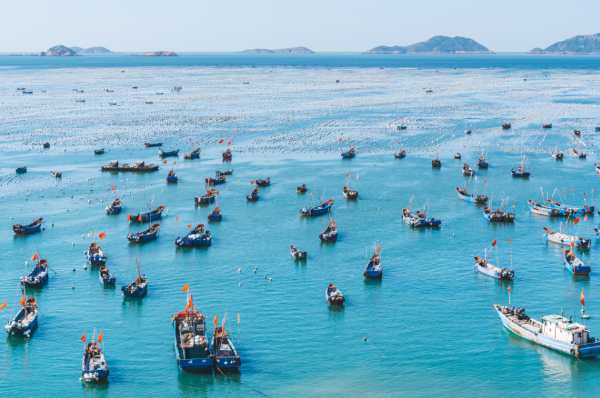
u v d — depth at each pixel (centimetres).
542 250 13750
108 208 16938
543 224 15762
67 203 17925
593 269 12544
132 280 12131
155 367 8950
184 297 11319
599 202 17750
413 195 18750
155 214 16338
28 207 17438
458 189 18850
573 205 17438
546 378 8600
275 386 8450
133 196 18800
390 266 12838
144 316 10538
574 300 11038
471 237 14712
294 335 9819
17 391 8375
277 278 12200
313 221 16188
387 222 16038
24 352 9356
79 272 12581
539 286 11694
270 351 9325
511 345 9481
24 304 10506
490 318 10394
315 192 19225
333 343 9569
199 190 19538
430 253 13612
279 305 10931
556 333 9244
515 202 17875
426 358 9131
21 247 14100
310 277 12250
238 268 12756
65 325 10219
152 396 8275
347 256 13475
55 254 13638
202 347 8794
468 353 9262
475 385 8456
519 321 9919
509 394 8256
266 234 15100
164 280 12131
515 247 13962
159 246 14250
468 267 12744
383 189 19512
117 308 10856
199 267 12838
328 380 8581
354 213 16912
